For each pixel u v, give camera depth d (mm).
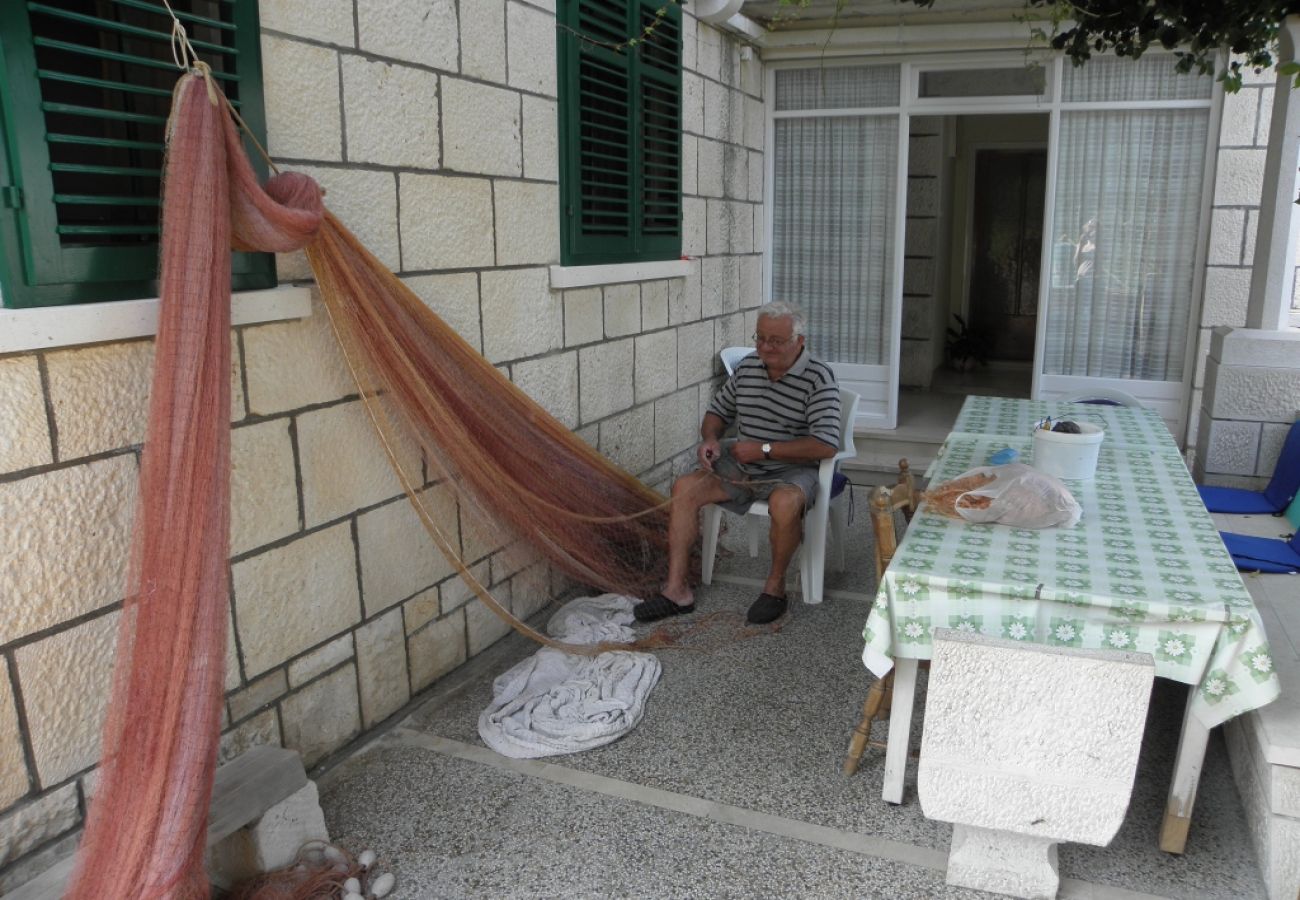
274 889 2195
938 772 2203
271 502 2592
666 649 3699
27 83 1922
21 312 1915
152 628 1960
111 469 2170
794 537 3877
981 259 9148
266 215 2223
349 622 2922
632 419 4648
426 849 2510
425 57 3051
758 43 5840
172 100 2213
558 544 3734
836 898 2314
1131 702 2041
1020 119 8602
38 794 2072
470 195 3318
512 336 3617
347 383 2834
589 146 4051
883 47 5809
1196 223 5684
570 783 2809
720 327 5773
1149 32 3018
